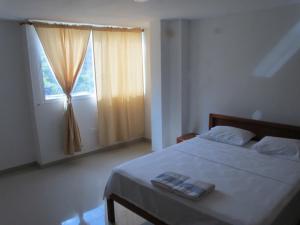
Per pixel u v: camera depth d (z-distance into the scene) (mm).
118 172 2639
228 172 2596
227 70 3861
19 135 4039
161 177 2371
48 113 4082
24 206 3082
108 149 4922
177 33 4090
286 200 2111
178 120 4383
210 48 3988
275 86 3418
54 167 4180
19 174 3941
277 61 3346
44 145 4117
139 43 4859
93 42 4344
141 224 2709
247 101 3727
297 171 2578
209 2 2811
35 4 2719
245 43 3604
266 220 1856
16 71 3885
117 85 4734
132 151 4812
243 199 2098
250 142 3479
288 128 3273
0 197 3287
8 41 3754
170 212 2191
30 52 3785
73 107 4363
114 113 4824
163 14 3535
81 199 3225
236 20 3629
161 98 4270
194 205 2045
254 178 2459
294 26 3135
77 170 4059
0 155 3900
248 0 2768
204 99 4223
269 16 3318
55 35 3922
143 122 5289
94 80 4551
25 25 3686
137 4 2812
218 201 2074
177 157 2998
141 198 2418
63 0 2557
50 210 3000
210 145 3389
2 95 3807
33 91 3877
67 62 4109
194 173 2586
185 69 4234
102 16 3523
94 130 4695
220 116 3965
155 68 4246
